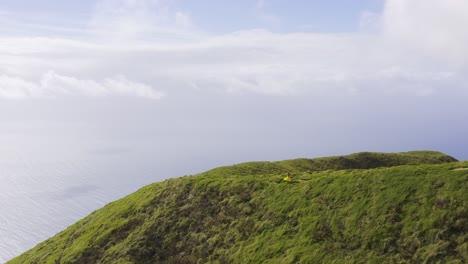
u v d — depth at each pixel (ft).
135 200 210.79
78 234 202.80
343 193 142.51
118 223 186.91
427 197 119.44
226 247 143.84
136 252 155.84
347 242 119.03
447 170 129.90
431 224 108.78
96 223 202.80
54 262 177.06
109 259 158.30
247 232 146.51
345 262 111.55
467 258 93.81
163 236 162.81
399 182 132.87
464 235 100.89
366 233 118.11
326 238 124.98
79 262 164.76
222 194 178.91
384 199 127.85
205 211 170.40
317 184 157.69
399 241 109.91
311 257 119.03
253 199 165.78
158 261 149.28
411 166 143.74
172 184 207.92
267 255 129.29
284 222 143.02
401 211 119.65
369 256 109.70
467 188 114.52
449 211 109.60
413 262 101.40
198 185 193.06
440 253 99.30
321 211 138.41
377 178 141.38
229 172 230.89
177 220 170.60
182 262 144.46
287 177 175.63
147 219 179.52
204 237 153.99
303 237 130.11
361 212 127.44
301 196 153.48
